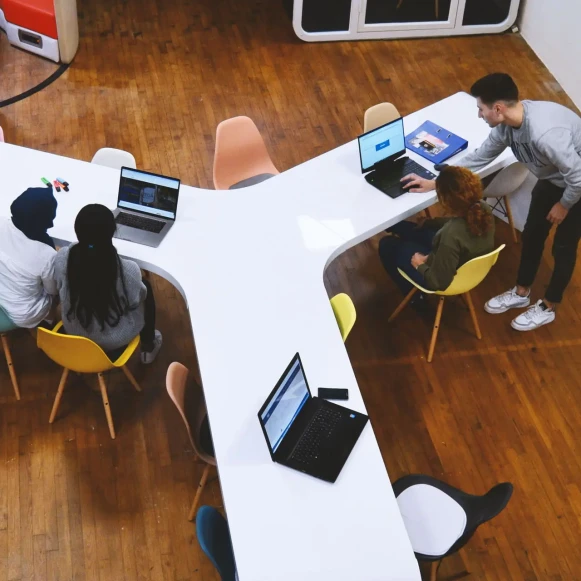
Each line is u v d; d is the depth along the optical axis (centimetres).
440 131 444
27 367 411
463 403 411
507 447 393
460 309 457
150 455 379
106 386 405
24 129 554
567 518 366
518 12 691
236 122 449
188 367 420
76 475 368
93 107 579
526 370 428
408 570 263
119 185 388
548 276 480
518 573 346
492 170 429
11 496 359
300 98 604
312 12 655
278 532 270
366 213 395
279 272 362
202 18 680
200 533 269
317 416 306
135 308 354
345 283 468
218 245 373
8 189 394
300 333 336
